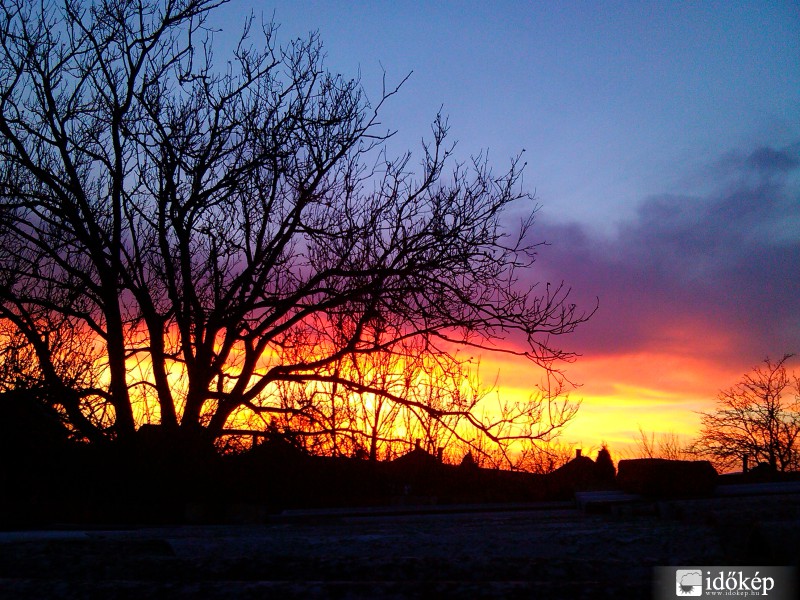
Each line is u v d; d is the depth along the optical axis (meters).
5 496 12.72
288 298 15.06
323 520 5.89
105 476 13.20
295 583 2.42
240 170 15.08
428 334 14.23
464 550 3.02
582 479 11.91
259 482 13.16
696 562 2.67
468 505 6.46
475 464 13.39
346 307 14.77
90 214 14.52
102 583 2.42
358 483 13.03
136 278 14.84
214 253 15.27
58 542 3.18
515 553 2.96
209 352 14.94
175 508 12.51
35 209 14.63
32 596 2.34
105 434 13.73
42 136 14.84
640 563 2.69
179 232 14.97
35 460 13.22
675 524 3.60
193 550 3.04
